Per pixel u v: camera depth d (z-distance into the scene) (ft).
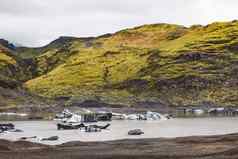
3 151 243.60
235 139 272.51
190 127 539.70
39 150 248.73
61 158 215.10
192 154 213.66
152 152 228.43
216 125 575.79
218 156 201.57
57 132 493.77
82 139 390.83
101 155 222.48
